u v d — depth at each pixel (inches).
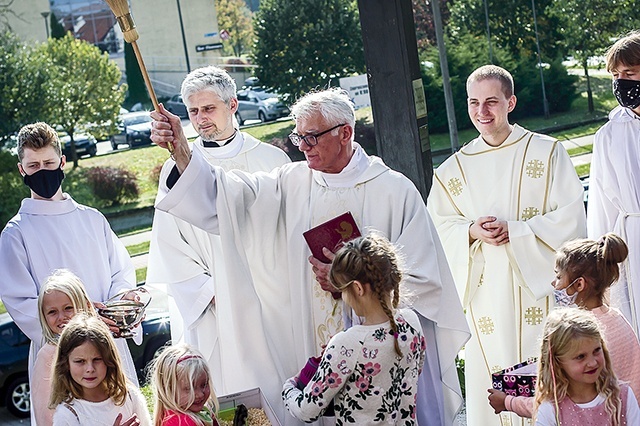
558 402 163.9
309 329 197.2
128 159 1138.0
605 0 1243.2
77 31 1205.7
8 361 398.9
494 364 231.3
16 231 221.5
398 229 194.2
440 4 1257.4
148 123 1156.5
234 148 243.8
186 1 1208.2
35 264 221.0
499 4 1243.2
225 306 203.0
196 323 218.1
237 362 199.6
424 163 300.5
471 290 230.8
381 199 194.5
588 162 1013.2
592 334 161.0
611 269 185.3
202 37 1218.0
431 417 195.8
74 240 224.8
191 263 220.2
